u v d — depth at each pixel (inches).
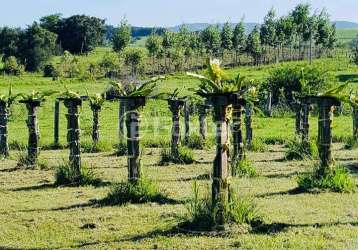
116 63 2817.4
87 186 573.3
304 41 3267.7
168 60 3201.3
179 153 749.9
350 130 1193.4
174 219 401.7
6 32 3929.6
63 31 4598.9
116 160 799.1
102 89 2030.0
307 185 525.0
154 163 748.0
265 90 1615.4
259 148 903.1
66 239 370.9
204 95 381.1
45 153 892.6
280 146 970.1
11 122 1416.1
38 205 480.4
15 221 421.7
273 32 3075.8
